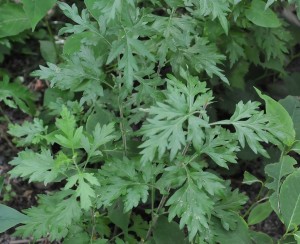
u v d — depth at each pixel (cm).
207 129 58
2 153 83
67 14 63
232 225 62
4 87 80
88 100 65
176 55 67
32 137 65
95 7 58
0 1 86
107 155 66
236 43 77
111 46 62
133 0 57
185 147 60
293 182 62
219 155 57
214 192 59
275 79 92
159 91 63
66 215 56
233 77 84
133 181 59
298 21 93
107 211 70
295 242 64
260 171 83
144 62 66
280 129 58
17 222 58
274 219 80
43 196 62
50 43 87
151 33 60
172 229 66
